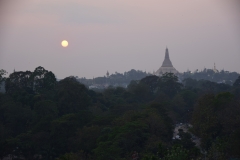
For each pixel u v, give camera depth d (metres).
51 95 128.75
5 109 111.31
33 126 106.38
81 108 121.81
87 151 89.75
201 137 92.44
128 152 79.56
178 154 62.06
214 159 71.06
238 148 72.44
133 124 90.06
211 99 100.12
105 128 95.44
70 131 98.06
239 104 94.50
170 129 103.19
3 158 95.44
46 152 92.94
